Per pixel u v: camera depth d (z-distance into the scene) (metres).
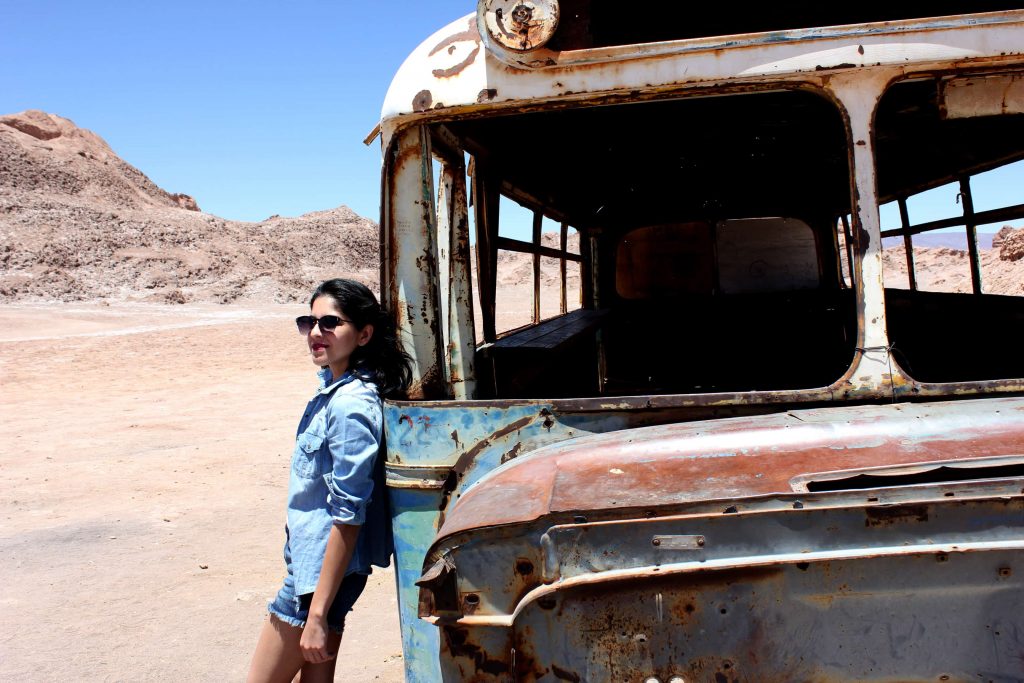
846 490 1.95
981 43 2.53
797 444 2.20
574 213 5.73
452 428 2.60
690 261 5.81
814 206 5.68
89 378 21.47
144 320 44.28
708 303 5.79
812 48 2.56
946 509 1.92
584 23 2.68
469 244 3.19
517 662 2.02
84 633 5.04
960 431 2.20
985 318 4.63
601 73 2.60
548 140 3.92
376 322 2.79
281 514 7.71
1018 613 1.92
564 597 1.99
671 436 2.30
